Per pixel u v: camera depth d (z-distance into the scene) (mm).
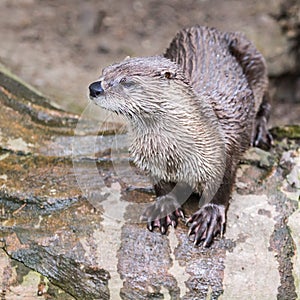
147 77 6773
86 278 7582
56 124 9664
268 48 14227
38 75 13680
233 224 7914
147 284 7449
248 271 7473
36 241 7883
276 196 8297
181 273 7484
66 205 8266
